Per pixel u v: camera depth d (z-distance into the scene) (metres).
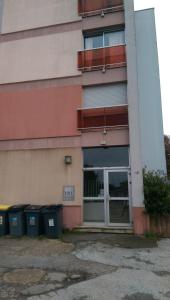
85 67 11.85
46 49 12.52
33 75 12.38
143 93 12.18
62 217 10.62
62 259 7.01
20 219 9.88
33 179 11.45
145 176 10.49
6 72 12.76
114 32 12.27
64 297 4.88
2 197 11.61
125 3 11.67
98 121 11.23
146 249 7.88
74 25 12.48
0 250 7.91
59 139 11.51
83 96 11.84
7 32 13.22
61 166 11.25
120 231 9.91
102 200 10.76
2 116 12.34
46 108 11.92
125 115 11.02
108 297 4.88
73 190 10.92
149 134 11.82
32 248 8.09
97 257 7.16
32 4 13.24
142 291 5.11
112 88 11.60
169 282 5.52
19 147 11.87
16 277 5.82
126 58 11.34
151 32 12.62
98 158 11.13
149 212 9.80
